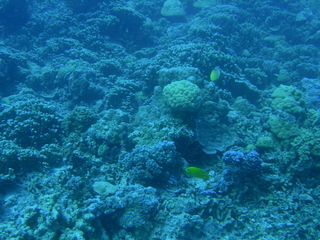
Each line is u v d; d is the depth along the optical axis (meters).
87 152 2.08
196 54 3.01
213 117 2.24
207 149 2.07
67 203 1.57
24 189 1.73
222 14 4.75
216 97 2.49
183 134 1.99
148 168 1.79
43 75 3.46
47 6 5.23
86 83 3.18
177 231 1.49
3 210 1.57
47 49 4.18
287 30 5.50
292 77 4.17
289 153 1.93
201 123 2.19
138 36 4.72
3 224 1.43
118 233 1.55
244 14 5.56
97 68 3.64
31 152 1.88
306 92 3.62
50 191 1.67
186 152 2.10
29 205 1.57
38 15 4.84
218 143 2.16
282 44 5.07
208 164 2.08
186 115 2.11
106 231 1.54
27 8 4.73
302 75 4.32
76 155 1.91
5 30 4.48
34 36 4.61
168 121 2.09
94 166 1.92
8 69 3.44
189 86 2.10
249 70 3.68
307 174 1.87
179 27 5.36
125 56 4.25
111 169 1.97
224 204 1.75
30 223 1.44
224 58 3.03
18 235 1.34
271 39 5.10
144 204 1.56
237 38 4.64
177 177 1.90
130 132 2.30
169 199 1.73
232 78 2.95
